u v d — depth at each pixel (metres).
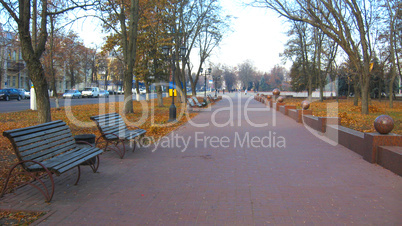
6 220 4.01
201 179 5.77
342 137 9.07
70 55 31.69
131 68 18.59
